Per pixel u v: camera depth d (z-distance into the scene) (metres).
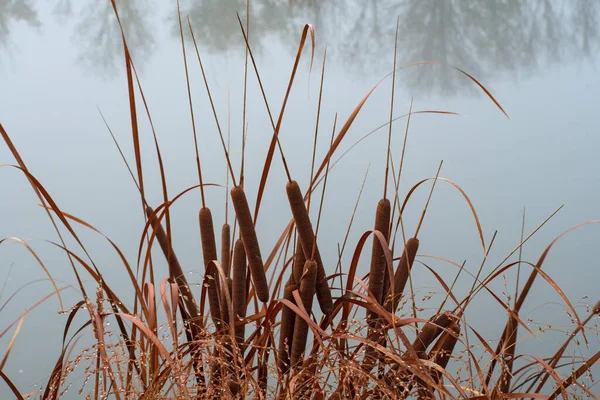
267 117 3.14
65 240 2.22
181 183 2.57
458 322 0.85
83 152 2.79
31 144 2.84
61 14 4.67
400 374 0.76
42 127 3.00
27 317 1.86
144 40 4.30
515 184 2.58
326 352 0.73
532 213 2.39
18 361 1.70
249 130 3.00
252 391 0.80
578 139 2.91
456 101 3.44
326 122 3.10
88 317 1.88
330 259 2.12
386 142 2.92
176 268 0.90
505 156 2.82
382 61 4.05
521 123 3.14
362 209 2.42
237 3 4.76
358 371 0.72
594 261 2.06
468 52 4.23
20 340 1.77
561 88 3.64
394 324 0.71
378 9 4.84
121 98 3.37
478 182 2.60
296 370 0.79
